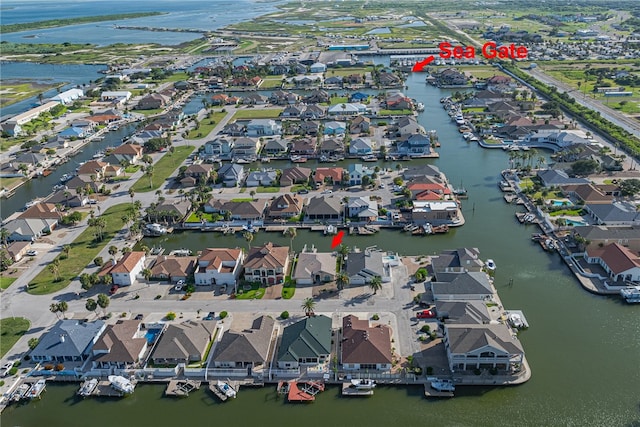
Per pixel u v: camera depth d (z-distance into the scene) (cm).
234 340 11562
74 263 15712
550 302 13225
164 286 14400
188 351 11550
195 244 16988
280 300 13575
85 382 11056
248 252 16012
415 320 12569
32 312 13425
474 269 14275
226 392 10656
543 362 11231
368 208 17950
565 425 9725
